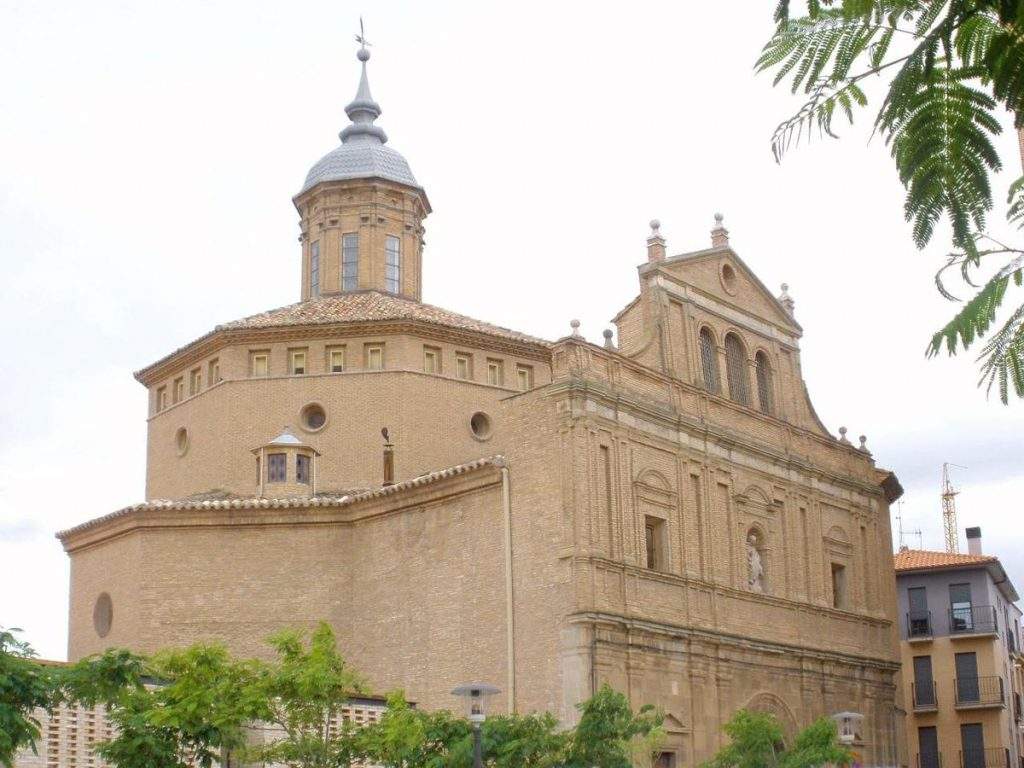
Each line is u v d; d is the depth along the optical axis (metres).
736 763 37.12
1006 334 4.95
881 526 54.72
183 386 52.12
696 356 46.59
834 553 51.06
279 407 48.88
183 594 44.31
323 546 45.03
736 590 44.88
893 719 52.00
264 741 33.12
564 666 38.12
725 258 49.69
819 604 49.03
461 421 49.34
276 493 46.59
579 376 40.50
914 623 69.25
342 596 44.56
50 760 30.23
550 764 30.92
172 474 51.22
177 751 26.36
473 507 41.78
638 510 41.56
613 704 31.77
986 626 67.88
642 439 42.50
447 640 41.38
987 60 4.71
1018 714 75.50
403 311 50.66
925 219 4.90
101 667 22.83
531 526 40.03
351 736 28.75
